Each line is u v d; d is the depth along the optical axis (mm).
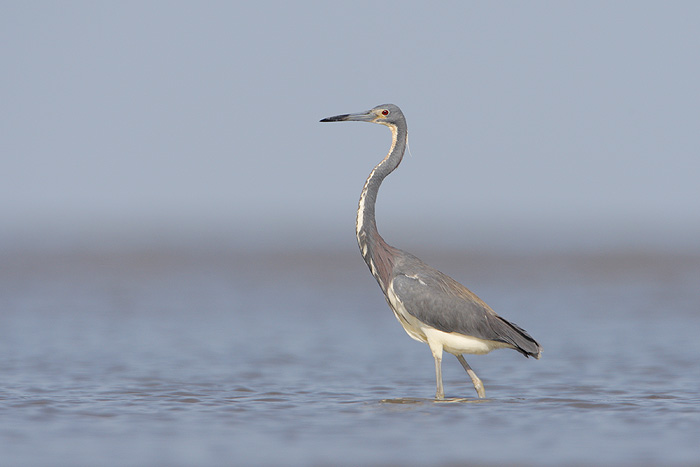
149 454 11094
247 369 18109
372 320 26234
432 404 13953
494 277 39875
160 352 20297
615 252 56219
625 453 11031
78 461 10797
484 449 11227
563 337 22609
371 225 14664
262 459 10867
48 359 19094
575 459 10797
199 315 27312
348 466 10570
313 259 50906
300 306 29672
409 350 20828
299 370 18031
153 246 63094
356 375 17500
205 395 15055
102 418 13055
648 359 19000
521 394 15133
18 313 27281
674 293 32938
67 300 30922
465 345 14047
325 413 13367
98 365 18406
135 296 32406
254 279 39219
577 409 13547
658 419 12836
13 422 12742
